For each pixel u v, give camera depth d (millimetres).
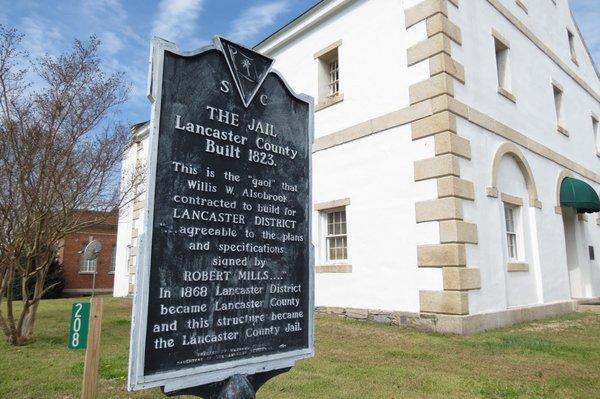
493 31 12430
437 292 9227
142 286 3039
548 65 15883
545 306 11727
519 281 11328
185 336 3209
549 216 13547
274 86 4199
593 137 19047
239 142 3814
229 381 3367
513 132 12250
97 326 4242
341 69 12688
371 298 10695
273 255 3887
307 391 4953
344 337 8469
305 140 4371
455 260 9023
